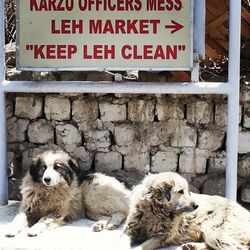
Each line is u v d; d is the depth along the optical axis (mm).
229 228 4109
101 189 4660
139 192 4301
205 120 5074
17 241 4242
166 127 5102
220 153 5082
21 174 5219
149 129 5109
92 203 4672
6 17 6043
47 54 4867
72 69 4855
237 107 4742
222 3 5121
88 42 4828
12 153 5227
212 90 4770
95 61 4836
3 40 4914
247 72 5406
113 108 5113
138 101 5090
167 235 4203
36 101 5160
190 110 5070
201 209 4277
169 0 4758
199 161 5102
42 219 4512
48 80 5137
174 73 5215
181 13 4758
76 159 5180
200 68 5473
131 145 5137
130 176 5113
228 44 4984
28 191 4586
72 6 4816
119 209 4637
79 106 5137
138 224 4250
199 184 5113
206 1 5141
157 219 4207
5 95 5000
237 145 4789
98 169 5172
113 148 5156
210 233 4105
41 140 5195
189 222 4262
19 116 5199
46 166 4527
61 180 4535
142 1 4770
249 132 5094
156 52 4797
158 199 4180
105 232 4410
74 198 4641
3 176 4945
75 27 4828
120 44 4809
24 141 5219
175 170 5129
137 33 4793
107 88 4875
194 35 4859
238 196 5117
